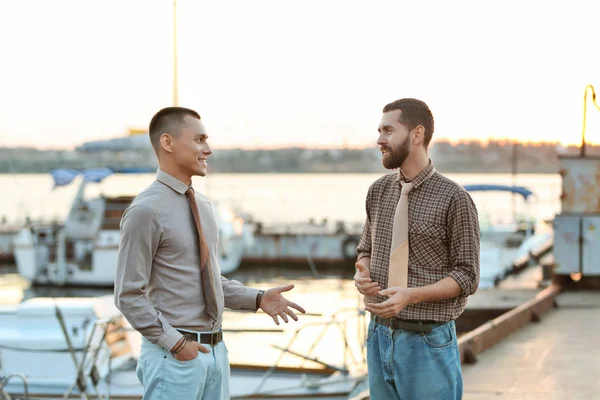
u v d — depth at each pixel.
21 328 8.30
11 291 22.97
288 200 59.81
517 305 10.22
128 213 3.14
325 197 63.44
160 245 3.19
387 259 3.32
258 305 3.57
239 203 39.06
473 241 3.14
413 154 3.20
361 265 3.36
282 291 3.56
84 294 21.95
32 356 8.23
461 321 10.20
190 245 3.23
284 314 3.56
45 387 8.17
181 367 3.17
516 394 5.22
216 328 3.33
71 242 23.05
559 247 9.59
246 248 28.19
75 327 8.23
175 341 3.10
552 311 8.39
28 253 23.00
